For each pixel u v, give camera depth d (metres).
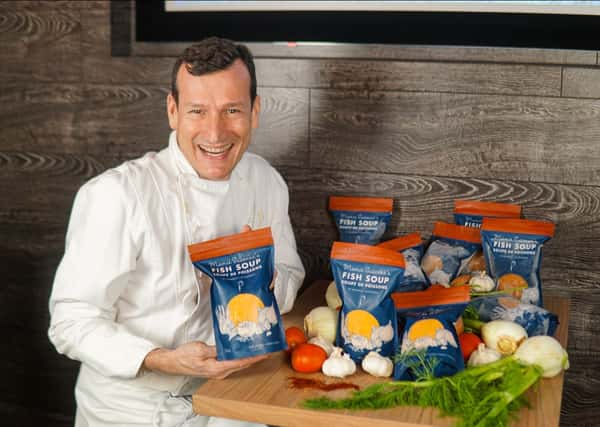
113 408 1.63
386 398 1.36
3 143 2.38
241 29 2.15
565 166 1.97
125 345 1.49
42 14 2.27
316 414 1.34
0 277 2.46
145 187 1.58
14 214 2.42
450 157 2.04
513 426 1.30
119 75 2.24
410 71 2.03
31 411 2.52
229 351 1.43
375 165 2.10
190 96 1.52
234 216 1.73
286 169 2.17
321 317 1.64
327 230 2.17
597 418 2.07
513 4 1.97
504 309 1.65
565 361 1.47
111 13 2.22
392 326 1.52
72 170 2.34
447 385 1.39
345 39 2.09
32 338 2.47
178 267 1.61
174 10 2.19
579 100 1.94
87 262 1.53
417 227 2.10
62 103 2.30
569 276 2.02
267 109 2.15
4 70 2.34
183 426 1.65
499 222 1.79
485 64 1.98
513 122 1.99
